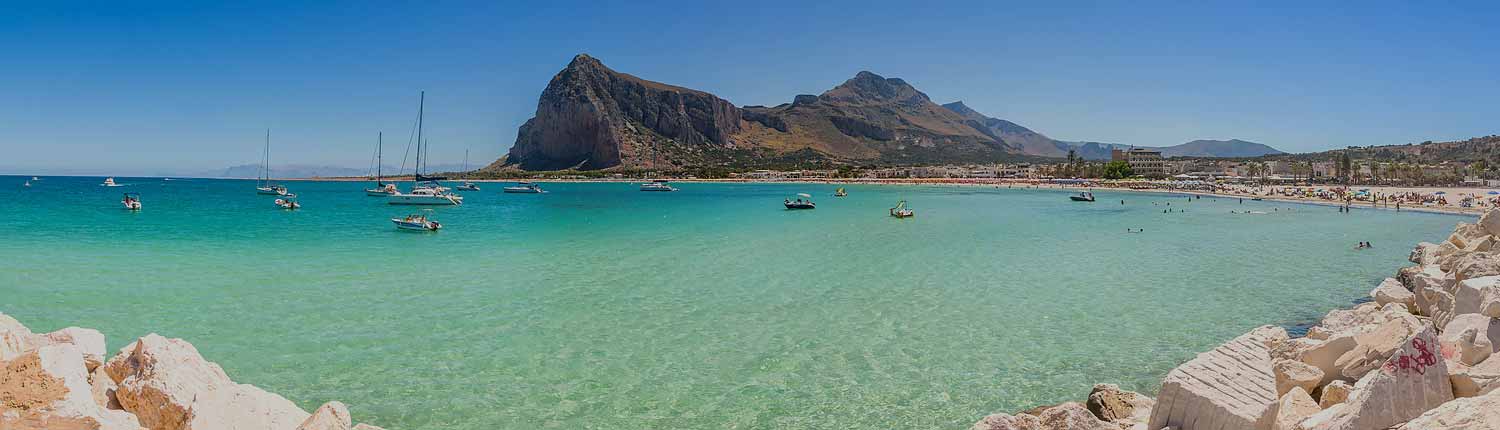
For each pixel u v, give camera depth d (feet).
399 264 102.12
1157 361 52.19
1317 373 35.53
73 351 25.21
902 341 57.67
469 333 60.44
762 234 156.76
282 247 123.85
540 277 90.22
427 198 297.53
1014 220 210.59
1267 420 25.55
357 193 449.89
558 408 42.98
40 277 87.71
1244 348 30.66
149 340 29.58
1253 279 88.89
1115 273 94.22
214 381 29.48
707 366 51.06
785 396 44.93
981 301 73.97
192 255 110.83
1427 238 150.00
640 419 41.24
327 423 27.94
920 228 176.55
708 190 602.85
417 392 45.78
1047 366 50.93
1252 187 500.74
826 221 202.80
